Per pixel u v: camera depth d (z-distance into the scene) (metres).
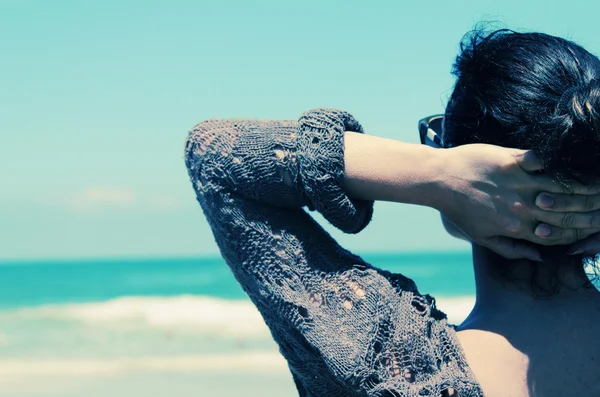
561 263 1.13
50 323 18.72
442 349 1.10
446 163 1.08
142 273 37.94
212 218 1.19
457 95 1.15
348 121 1.16
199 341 14.66
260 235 1.14
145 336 15.77
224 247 1.18
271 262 1.13
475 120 1.11
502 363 1.11
